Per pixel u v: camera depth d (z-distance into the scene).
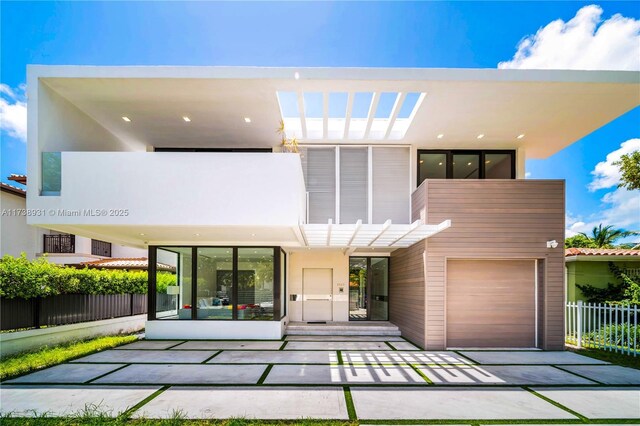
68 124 7.86
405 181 10.24
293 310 12.25
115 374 6.33
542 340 8.58
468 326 8.76
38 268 8.32
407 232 7.96
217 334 9.97
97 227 7.48
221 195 7.01
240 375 6.27
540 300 8.76
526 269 8.89
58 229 7.84
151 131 9.48
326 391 5.44
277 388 5.58
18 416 4.48
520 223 8.68
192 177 7.04
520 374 6.42
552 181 8.77
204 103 7.96
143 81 7.08
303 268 12.41
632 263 12.21
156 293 10.30
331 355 7.86
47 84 7.21
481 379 6.09
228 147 10.56
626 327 8.72
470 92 7.38
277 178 7.03
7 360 7.00
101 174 7.00
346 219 10.15
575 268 12.24
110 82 7.12
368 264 12.42
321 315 12.26
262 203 6.99
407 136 9.62
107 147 9.45
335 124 10.21
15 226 13.77
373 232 7.89
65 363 7.12
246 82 7.13
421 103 7.84
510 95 7.50
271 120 8.80
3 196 13.33
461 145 10.23
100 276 10.38
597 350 8.52
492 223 8.67
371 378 6.11
